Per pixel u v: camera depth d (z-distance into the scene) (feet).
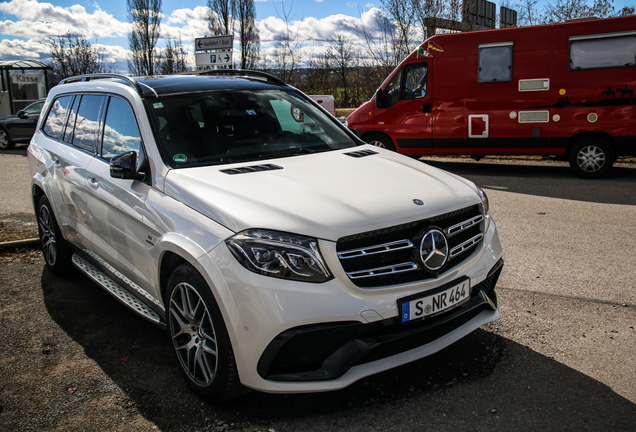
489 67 32.07
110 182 11.72
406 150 35.65
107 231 12.05
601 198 25.48
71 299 14.14
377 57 57.52
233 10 91.91
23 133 53.11
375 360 8.41
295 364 8.14
